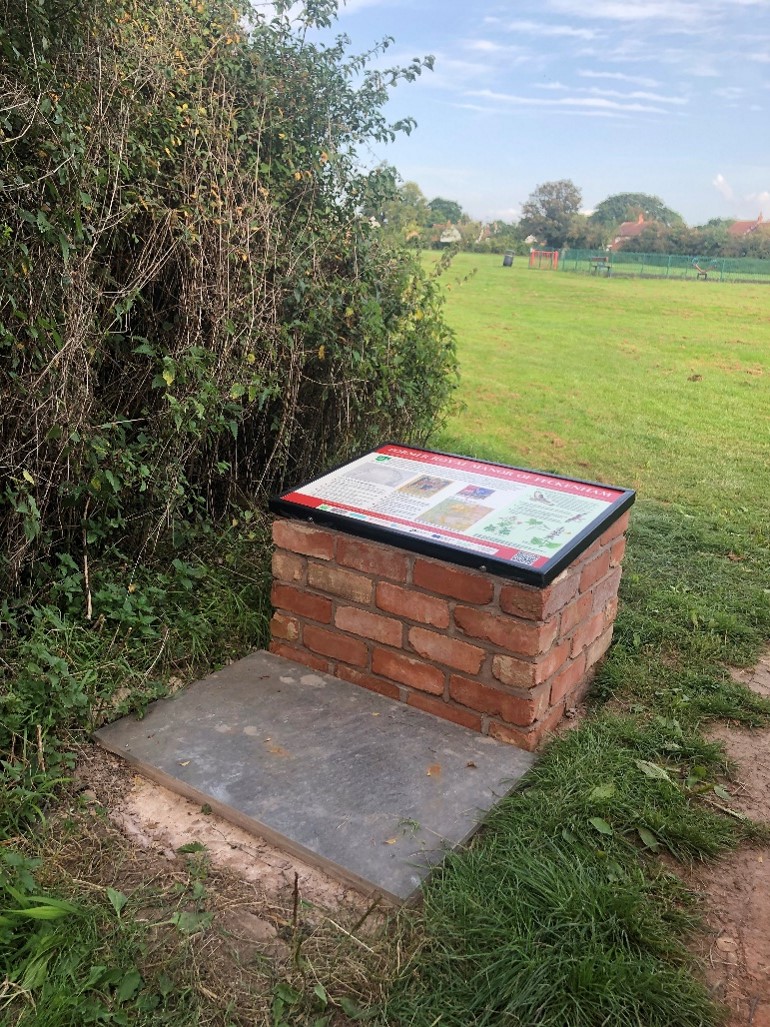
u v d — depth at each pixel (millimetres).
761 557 4992
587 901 2135
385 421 4957
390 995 1918
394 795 2590
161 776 2668
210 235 3682
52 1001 1850
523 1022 1850
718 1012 1928
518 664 2820
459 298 19750
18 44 2898
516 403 9727
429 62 4785
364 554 3086
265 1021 1855
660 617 4043
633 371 12094
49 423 3135
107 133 3262
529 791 2621
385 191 4801
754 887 2363
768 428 8859
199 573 3707
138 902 2162
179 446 3648
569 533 2975
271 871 2324
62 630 3086
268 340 3902
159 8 3766
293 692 3174
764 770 2936
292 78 4566
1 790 2439
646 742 2971
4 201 2936
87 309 3229
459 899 2148
